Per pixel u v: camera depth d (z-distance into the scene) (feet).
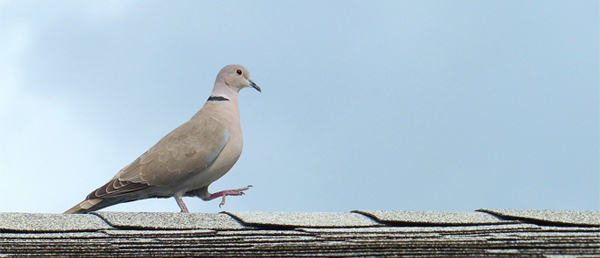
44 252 23.89
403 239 26.40
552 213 31.37
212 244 25.63
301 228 28.48
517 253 23.20
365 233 27.68
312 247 24.86
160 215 29.76
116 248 24.75
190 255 23.90
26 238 25.86
